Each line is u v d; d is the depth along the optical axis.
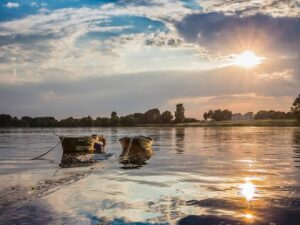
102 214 10.56
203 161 24.25
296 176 17.25
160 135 75.31
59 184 15.35
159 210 10.98
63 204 11.70
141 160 25.48
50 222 9.84
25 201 12.07
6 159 27.47
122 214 10.56
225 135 71.56
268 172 18.66
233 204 11.63
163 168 20.78
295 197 12.54
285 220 9.88
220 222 9.76
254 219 9.99
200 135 73.44
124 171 19.61
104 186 14.85
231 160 24.77
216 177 17.08
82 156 28.52
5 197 12.68
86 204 11.70
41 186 14.85
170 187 14.60
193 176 17.45
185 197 12.70
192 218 10.13
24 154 32.09
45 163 24.41
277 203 11.70
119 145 42.50
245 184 15.14
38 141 56.94
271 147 37.50
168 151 33.19
